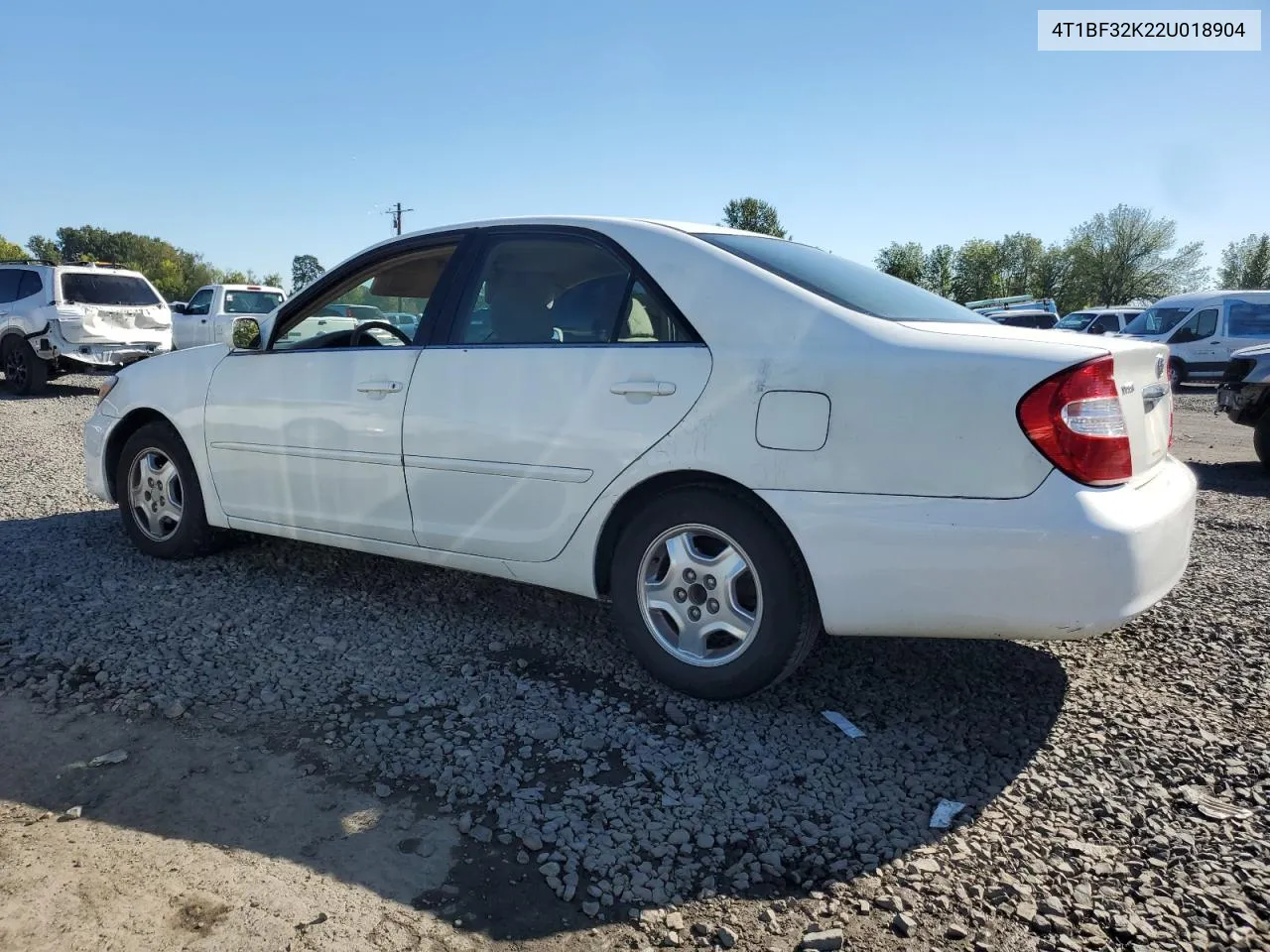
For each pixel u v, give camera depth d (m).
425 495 3.72
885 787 2.71
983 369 2.71
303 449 4.07
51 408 12.29
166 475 4.71
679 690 3.27
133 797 2.59
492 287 3.68
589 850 2.39
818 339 2.94
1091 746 2.96
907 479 2.77
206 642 3.67
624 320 3.32
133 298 14.51
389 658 3.56
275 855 2.35
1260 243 68.00
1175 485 3.07
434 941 2.07
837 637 3.87
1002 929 2.13
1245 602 4.33
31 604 4.04
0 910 2.11
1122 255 68.50
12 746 2.86
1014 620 2.71
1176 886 2.28
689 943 2.08
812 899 2.22
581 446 3.29
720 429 3.02
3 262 14.24
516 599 4.27
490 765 2.79
